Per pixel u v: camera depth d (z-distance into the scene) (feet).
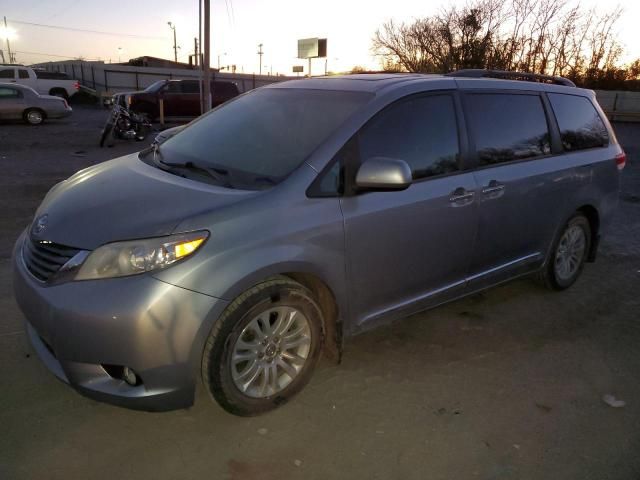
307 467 8.13
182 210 8.38
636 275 16.83
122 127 48.16
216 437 8.69
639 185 32.81
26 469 7.89
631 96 89.45
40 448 8.31
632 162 43.14
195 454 8.30
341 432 8.92
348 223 9.43
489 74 13.51
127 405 8.08
